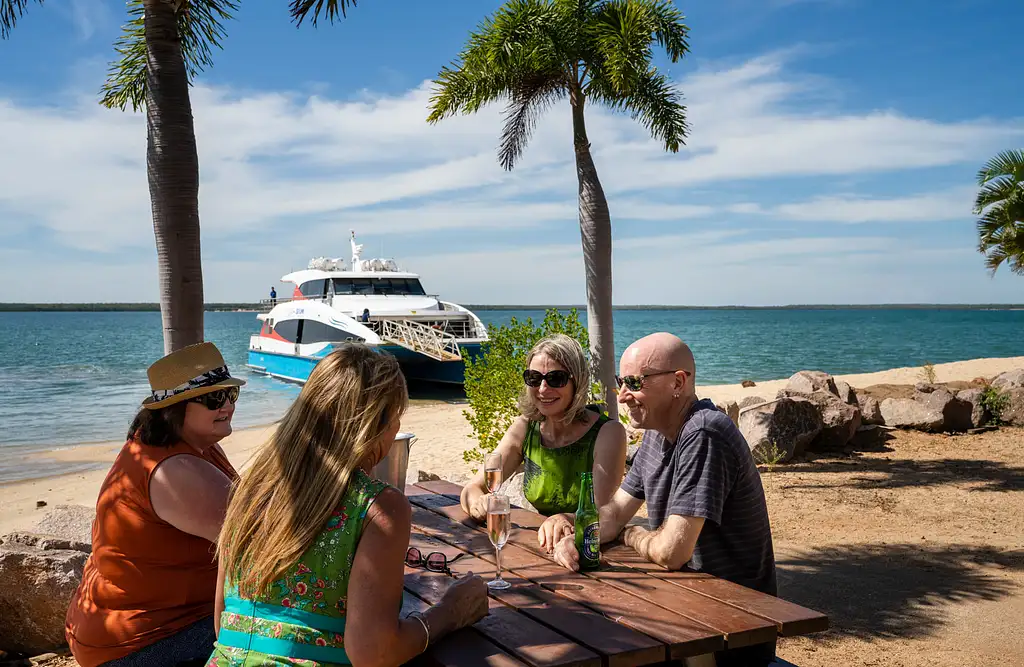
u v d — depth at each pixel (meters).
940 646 3.84
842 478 7.57
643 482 2.86
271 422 15.80
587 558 2.52
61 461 11.16
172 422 2.35
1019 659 3.68
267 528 1.75
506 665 1.76
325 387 1.81
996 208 16.09
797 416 8.48
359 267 24.64
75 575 4.00
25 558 3.95
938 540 5.62
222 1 6.63
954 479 7.45
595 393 7.89
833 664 3.67
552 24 8.97
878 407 9.95
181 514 2.26
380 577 1.70
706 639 1.92
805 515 6.39
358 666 1.68
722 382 24.73
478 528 3.08
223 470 2.60
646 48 8.80
